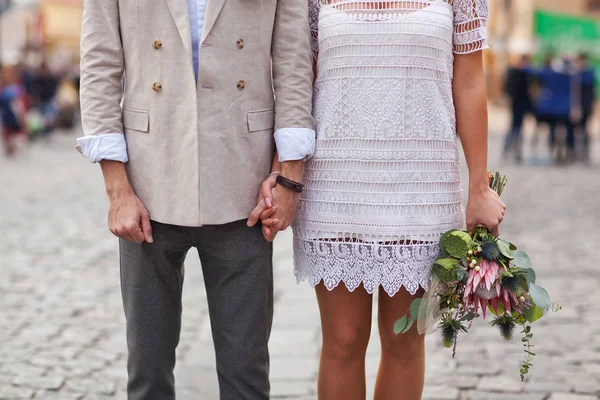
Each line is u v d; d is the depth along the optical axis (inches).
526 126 1043.9
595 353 187.2
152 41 108.0
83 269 283.9
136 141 110.1
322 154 115.6
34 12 1071.6
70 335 207.6
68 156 748.6
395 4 112.9
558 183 502.0
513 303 112.0
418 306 114.0
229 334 114.5
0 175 588.4
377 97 113.0
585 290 241.6
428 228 115.0
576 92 621.0
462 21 115.0
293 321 216.1
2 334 208.7
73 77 1043.3
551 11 1118.4
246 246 111.8
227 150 108.6
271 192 110.6
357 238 115.5
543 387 167.6
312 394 166.9
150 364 115.1
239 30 108.0
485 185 116.6
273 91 113.3
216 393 167.0
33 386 171.2
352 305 120.5
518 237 325.1
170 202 109.0
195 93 106.9
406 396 125.0
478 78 117.0
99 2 108.6
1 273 277.7
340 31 113.5
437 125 114.4
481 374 175.8
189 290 249.9
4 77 764.6
